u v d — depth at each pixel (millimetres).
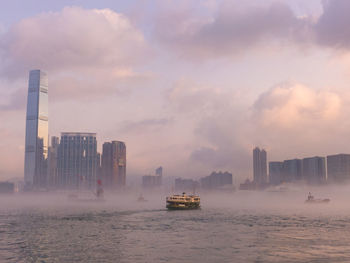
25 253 87938
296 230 132625
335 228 140250
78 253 87375
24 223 163500
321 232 126750
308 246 96250
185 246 95875
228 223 158750
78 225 151750
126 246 96375
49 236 117125
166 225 149125
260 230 132000
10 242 104938
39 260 80312
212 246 95938
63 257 83000
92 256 83688
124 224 154000
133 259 80125
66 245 99000
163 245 97750
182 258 80812
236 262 77062
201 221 168000
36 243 102750
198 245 97438
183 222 162375
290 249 91625
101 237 113688
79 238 112000
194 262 76938
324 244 99625
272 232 125875
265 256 82688
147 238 111125
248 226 145875
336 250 90250
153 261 78188
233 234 120188
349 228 139750
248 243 101000
